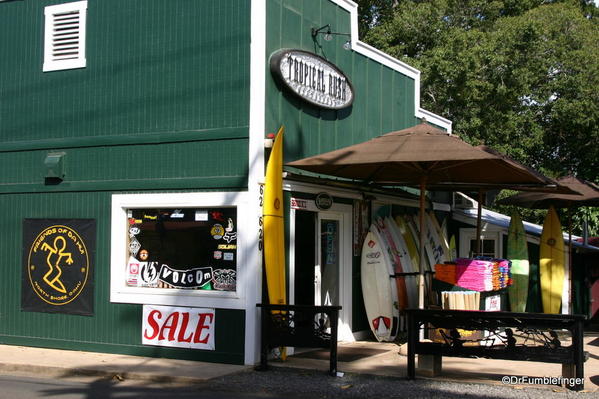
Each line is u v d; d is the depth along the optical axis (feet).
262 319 30.53
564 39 77.46
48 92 37.04
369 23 88.22
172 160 33.73
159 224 34.32
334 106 37.42
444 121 51.80
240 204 31.96
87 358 33.35
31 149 37.24
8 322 37.37
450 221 54.03
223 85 32.81
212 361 32.17
